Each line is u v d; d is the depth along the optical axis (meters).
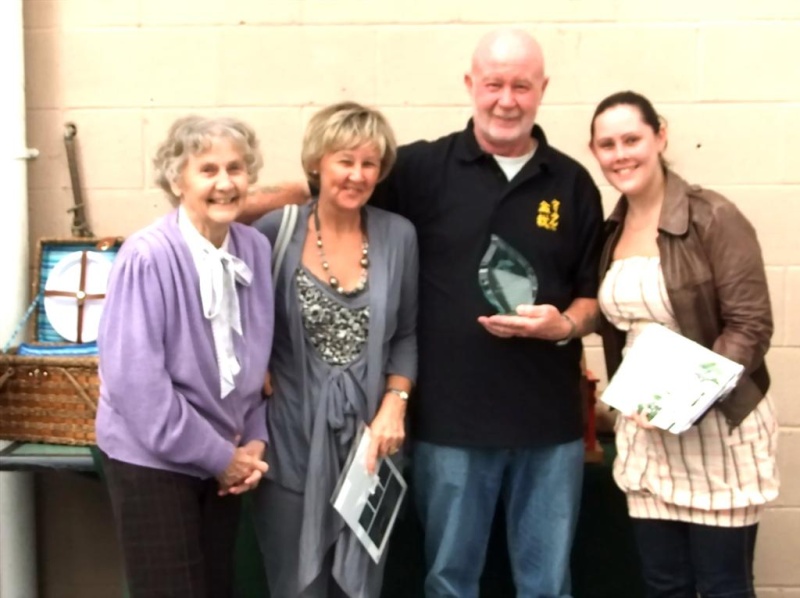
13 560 2.92
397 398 2.28
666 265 2.18
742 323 2.14
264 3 2.89
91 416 2.51
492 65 2.24
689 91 2.90
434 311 2.34
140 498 2.01
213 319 2.04
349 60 2.91
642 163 2.18
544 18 2.88
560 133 2.92
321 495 2.17
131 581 2.04
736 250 2.14
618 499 2.69
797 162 2.92
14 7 2.80
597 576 2.72
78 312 2.68
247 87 2.92
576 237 2.36
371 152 2.16
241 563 2.66
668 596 2.29
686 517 2.22
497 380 2.30
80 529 3.07
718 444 2.18
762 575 3.05
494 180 2.32
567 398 2.37
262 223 2.27
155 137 2.94
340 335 2.20
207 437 2.01
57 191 2.96
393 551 2.68
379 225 2.26
